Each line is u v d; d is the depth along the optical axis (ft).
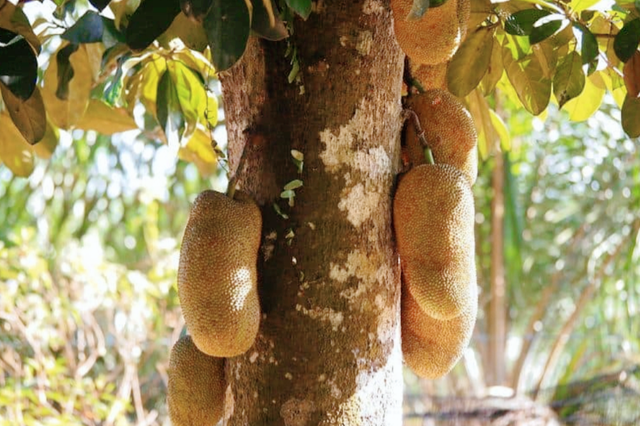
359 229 10.30
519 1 12.65
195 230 9.98
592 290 30.94
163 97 14.07
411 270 10.57
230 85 10.67
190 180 28.89
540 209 32.86
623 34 11.69
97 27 11.91
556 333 33.68
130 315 23.63
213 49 9.81
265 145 10.33
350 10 10.35
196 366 10.60
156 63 14.76
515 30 12.17
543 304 32.73
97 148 27.14
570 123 29.89
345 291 10.19
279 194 10.24
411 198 10.56
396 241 10.67
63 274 24.43
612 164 30.01
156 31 10.39
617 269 29.53
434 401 27.66
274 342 10.11
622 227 29.89
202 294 9.80
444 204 10.54
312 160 10.25
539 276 33.58
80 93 14.26
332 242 10.20
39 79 15.57
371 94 10.41
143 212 28.50
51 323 22.88
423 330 10.98
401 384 10.53
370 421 10.15
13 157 14.92
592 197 30.89
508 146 15.84
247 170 10.39
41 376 21.13
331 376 10.07
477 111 14.76
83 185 27.86
